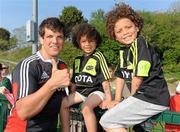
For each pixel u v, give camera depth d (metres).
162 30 42.22
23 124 3.71
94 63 4.88
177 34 41.75
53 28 3.79
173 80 32.66
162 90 4.09
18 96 3.57
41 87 3.54
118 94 4.46
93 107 4.64
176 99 4.36
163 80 4.14
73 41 5.10
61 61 4.07
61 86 3.29
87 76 4.89
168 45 41.03
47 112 3.82
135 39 4.31
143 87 4.08
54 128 3.94
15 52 51.59
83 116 4.66
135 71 4.05
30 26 8.94
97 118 4.72
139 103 4.06
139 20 4.36
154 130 4.20
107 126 4.18
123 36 4.34
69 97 4.84
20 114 3.43
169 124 4.16
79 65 5.01
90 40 4.91
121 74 4.45
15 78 3.68
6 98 5.27
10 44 57.56
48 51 3.83
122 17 4.32
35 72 3.71
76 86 4.98
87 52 4.96
